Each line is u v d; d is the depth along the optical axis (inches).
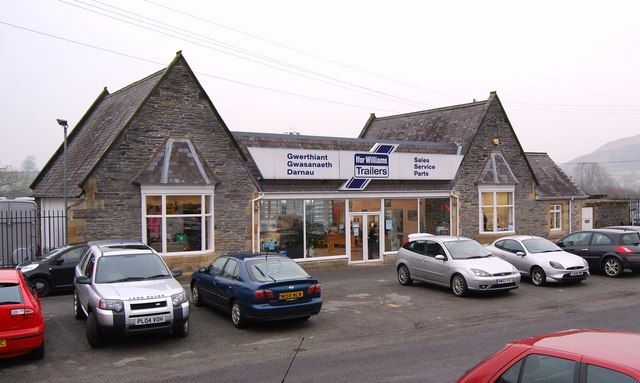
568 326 467.8
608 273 754.2
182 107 758.5
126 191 716.7
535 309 547.5
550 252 711.1
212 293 526.0
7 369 364.8
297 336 450.0
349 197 903.7
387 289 673.0
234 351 405.1
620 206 1438.2
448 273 631.8
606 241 763.4
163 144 744.3
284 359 381.4
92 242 527.2
